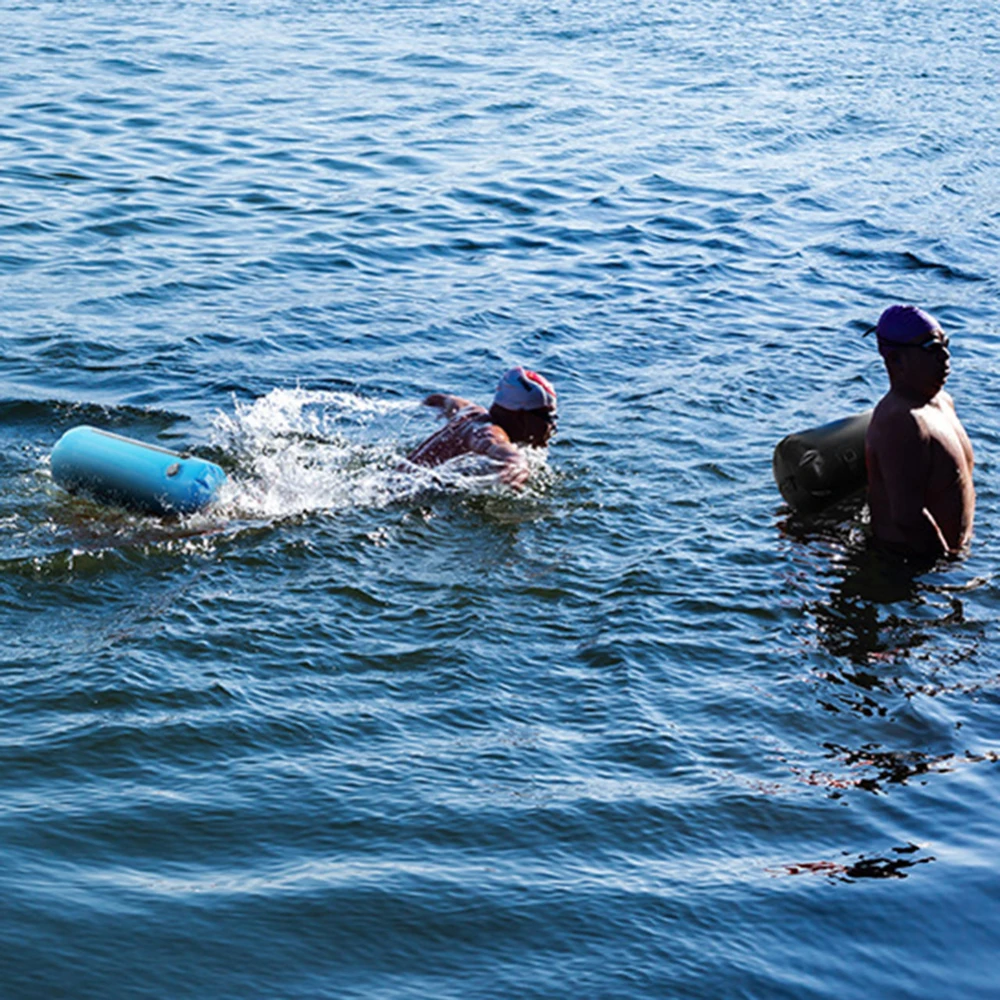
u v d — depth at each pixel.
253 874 4.11
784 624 6.18
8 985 3.53
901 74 24.92
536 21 29.00
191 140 17.00
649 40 27.34
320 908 3.95
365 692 5.38
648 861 4.32
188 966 3.66
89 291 11.35
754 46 27.41
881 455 7.00
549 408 7.98
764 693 5.52
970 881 4.26
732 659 5.82
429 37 26.02
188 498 6.91
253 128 17.81
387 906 3.98
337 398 9.27
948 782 4.89
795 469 7.41
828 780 4.88
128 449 7.06
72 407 8.83
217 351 10.14
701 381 9.90
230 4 28.95
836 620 6.24
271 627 5.89
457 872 4.18
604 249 13.51
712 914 4.04
